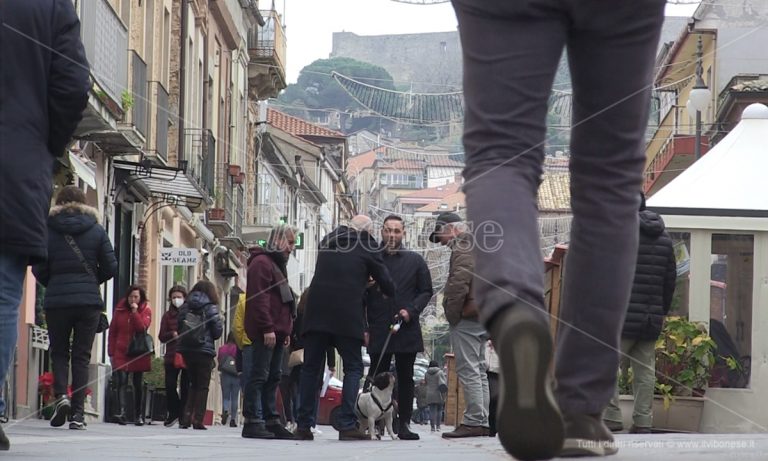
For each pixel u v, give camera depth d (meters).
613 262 6.18
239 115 79.44
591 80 6.00
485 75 5.74
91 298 19.52
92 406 33.94
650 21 5.90
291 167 114.56
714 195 21.00
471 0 5.77
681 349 20.27
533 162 5.73
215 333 29.16
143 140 39.62
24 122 9.77
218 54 69.56
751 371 20.33
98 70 35.16
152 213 49.41
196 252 44.50
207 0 62.94
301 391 20.50
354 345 20.23
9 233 9.58
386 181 119.75
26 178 9.65
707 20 81.12
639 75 5.98
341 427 20.39
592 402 6.25
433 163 108.62
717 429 20.22
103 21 35.69
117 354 30.11
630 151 6.15
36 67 9.84
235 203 73.12
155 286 51.03
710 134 79.12
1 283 9.63
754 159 21.66
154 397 36.12
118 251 43.34
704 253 20.91
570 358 6.27
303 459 8.68
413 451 9.24
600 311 6.21
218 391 65.44
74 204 19.59
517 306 5.27
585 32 5.88
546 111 5.82
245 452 10.78
